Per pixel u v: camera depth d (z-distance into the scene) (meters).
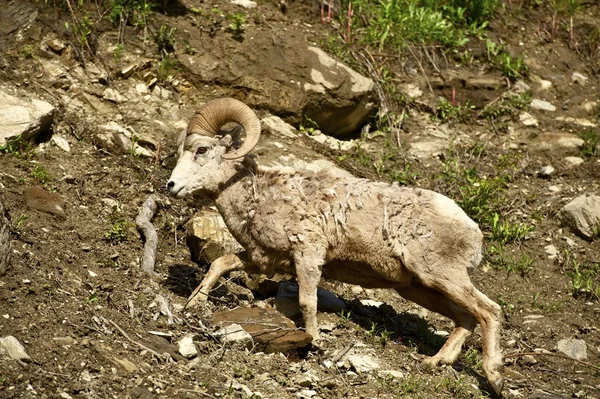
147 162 18.20
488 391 13.55
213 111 14.23
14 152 17.00
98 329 12.38
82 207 16.28
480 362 14.45
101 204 16.56
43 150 17.59
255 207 14.23
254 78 20.17
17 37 19.70
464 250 13.73
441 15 24.80
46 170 16.98
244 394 11.70
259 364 12.66
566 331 16.61
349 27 22.67
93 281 13.92
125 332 12.56
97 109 19.12
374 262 14.02
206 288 14.45
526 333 16.33
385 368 13.39
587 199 19.75
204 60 20.27
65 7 20.45
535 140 22.42
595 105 24.09
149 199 16.84
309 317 13.80
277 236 14.05
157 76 20.05
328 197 14.09
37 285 13.02
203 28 20.92
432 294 14.52
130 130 18.72
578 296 17.83
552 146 22.25
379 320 15.36
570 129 23.14
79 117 18.73
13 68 19.17
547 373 15.04
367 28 23.69
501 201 20.17
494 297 17.44
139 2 20.95
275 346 13.12
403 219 13.84
